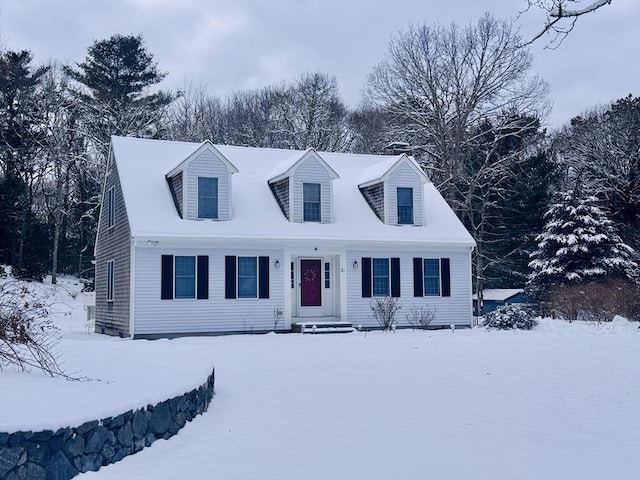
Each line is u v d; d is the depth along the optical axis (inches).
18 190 1381.6
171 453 251.4
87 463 225.3
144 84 1672.0
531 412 341.7
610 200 1465.3
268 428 297.9
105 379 308.7
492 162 1438.2
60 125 1473.9
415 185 930.1
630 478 228.7
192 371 345.7
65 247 1536.7
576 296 925.2
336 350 595.8
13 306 365.7
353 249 875.4
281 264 836.0
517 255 1428.4
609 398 381.1
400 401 365.7
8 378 290.4
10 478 201.5
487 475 230.5
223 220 820.0
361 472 232.1
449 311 917.2
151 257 772.0
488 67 1316.4
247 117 1776.6
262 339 714.8
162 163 882.1
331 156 1030.4
